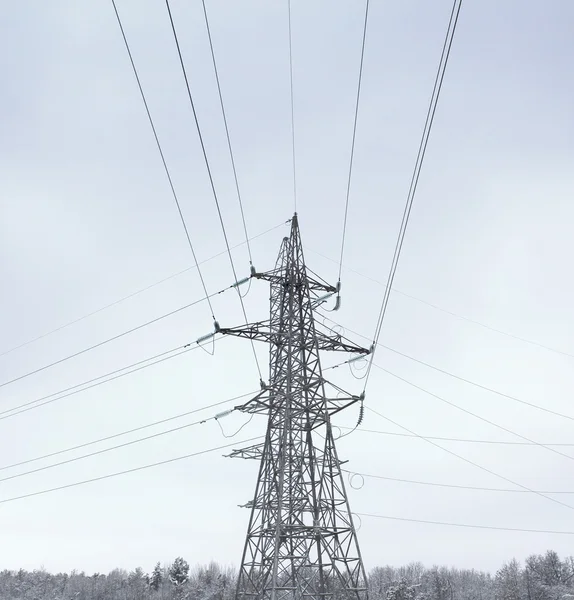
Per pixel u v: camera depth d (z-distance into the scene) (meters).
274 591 35.03
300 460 41.16
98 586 184.62
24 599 185.62
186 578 164.38
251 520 40.59
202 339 43.41
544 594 132.12
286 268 47.00
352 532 37.38
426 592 151.62
